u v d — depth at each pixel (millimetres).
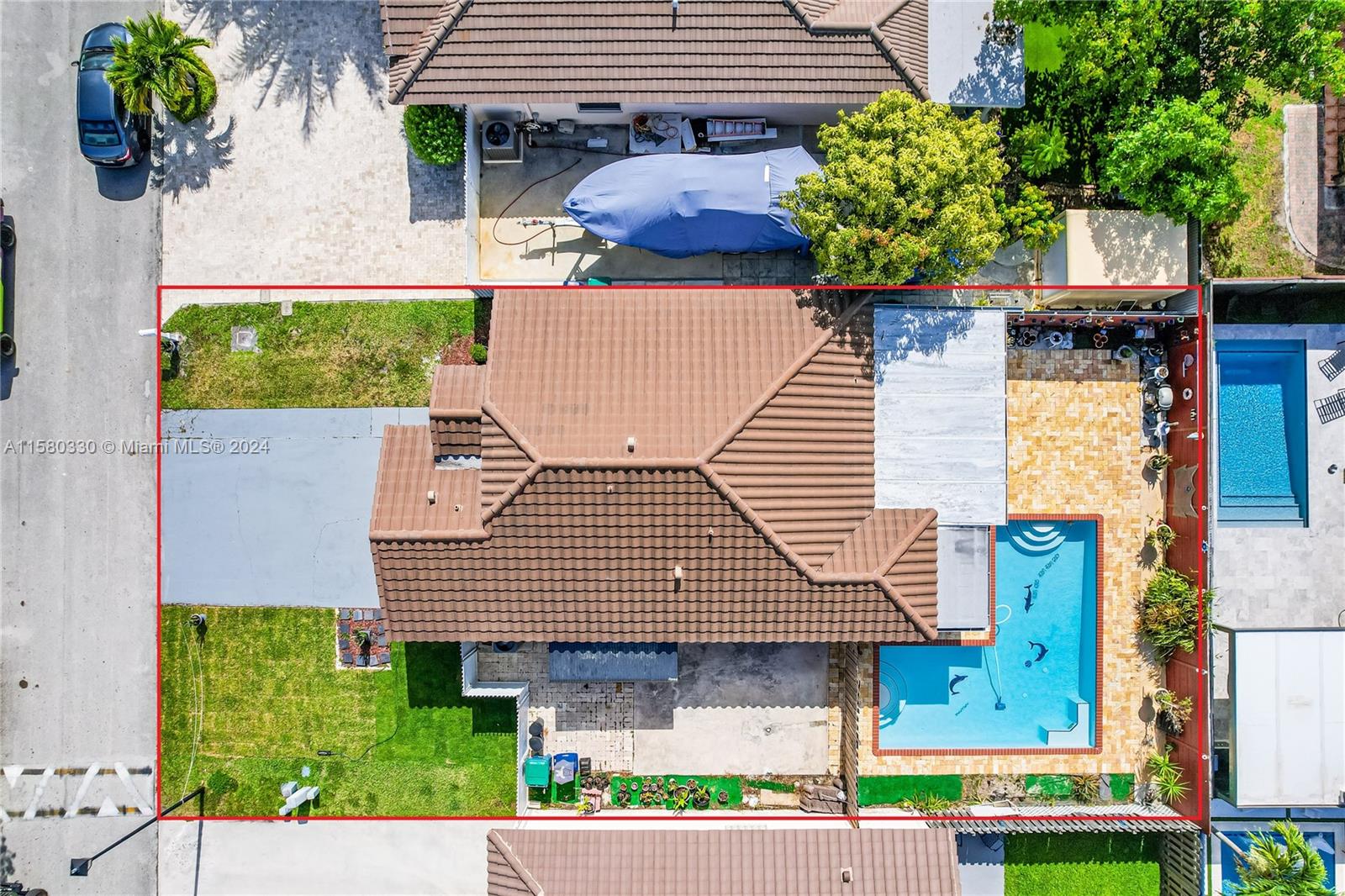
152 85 20688
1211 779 20641
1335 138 21672
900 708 22547
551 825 21531
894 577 19500
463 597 19688
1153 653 22172
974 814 21422
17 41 22438
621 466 18281
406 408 22391
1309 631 20344
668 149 22062
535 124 21859
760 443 18797
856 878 19969
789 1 19750
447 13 19938
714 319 19875
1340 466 22281
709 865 20078
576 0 19766
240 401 22484
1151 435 22062
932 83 20781
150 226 22500
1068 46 19266
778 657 22531
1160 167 18500
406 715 22297
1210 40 18125
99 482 22500
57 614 22516
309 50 22469
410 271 22438
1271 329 22125
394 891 22344
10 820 22500
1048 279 21250
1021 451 22078
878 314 20281
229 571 22469
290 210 22484
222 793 22406
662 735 22469
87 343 22500
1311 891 18359
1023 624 22656
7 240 22391
